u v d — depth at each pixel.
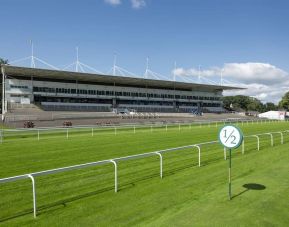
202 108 86.62
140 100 75.31
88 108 65.44
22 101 58.81
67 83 64.56
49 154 15.05
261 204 7.36
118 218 6.44
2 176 10.52
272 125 41.66
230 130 7.69
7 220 6.36
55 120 44.44
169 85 80.12
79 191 8.43
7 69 54.88
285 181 9.49
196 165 12.19
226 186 8.91
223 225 6.13
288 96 92.56
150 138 23.08
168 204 7.30
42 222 6.23
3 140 20.62
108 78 66.06
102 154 15.25
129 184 9.11
